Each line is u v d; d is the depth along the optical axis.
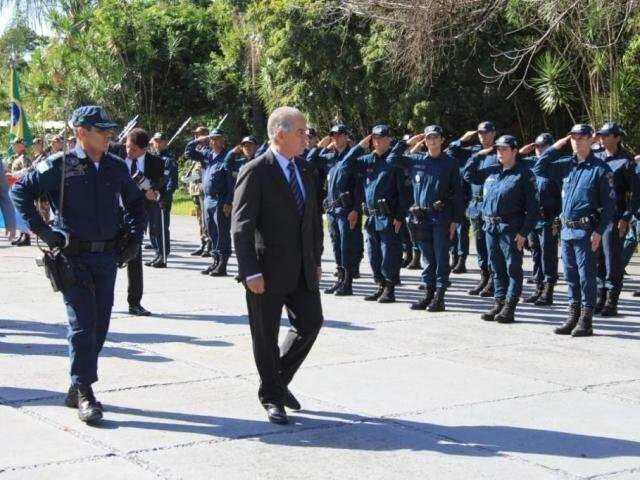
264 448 5.73
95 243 6.18
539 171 9.50
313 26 20.89
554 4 14.27
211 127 30.83
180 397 6.84
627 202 10.37
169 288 12.21
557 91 17.22
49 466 5.38
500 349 8.56
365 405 6.68
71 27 11.96
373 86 20.59
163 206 14.16
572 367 7.88
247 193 5.99
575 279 9.28
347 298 11.52
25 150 18.88
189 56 31.19
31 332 9.20
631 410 6.62
